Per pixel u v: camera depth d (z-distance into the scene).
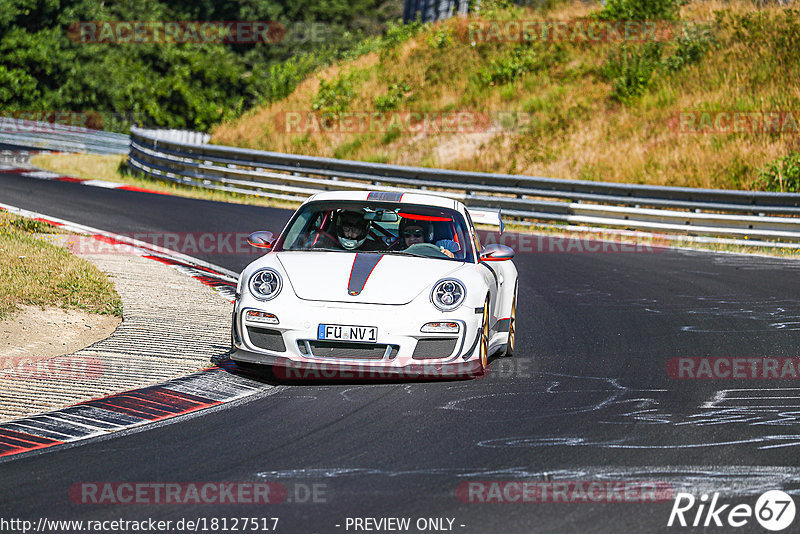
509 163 86.88
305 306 24.03
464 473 17.16
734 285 45.06
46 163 101.06
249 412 21.69
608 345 30.81
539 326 34.34
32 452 18.44
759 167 77.75
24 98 164.00
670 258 55.16
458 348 24.31
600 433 20.00
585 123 90.94
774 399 23.45
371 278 24.91
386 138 97.00
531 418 21.23
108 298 34.34
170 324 31.86
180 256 47.22
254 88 185.88
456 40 114.31
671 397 23.56
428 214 28.47
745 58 95.31
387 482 16.59
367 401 22.77
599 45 105.62
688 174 79.06
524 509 15.21
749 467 17.62
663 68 96.81
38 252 39.53
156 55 180.25
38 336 28.77
